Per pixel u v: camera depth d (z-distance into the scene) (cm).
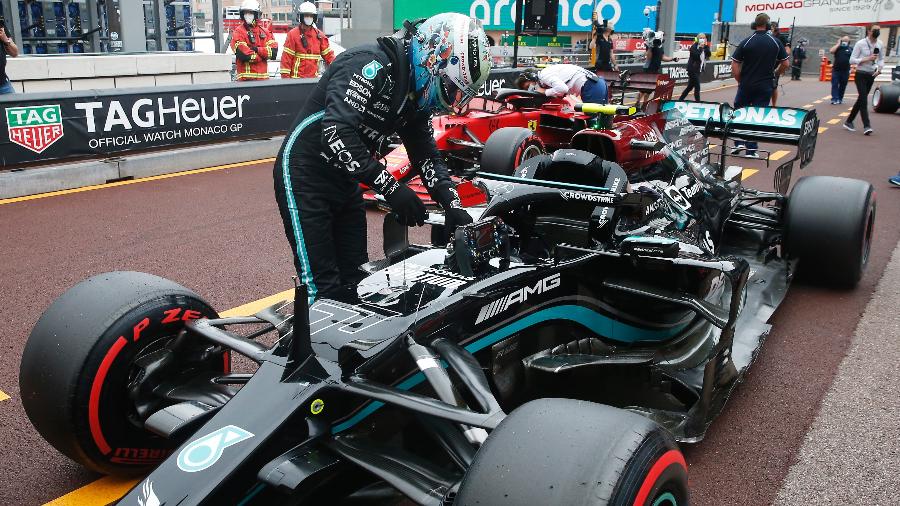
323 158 327
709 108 627
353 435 253
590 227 379
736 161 1091
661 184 464
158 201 802
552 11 1450
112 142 888
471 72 306
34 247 639
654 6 2892
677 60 2453
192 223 720
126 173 904
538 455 199
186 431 269
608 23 1788
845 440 365
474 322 294
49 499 314
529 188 381
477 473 200
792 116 594
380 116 318
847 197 532
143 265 595
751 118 611
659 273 393
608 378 386
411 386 274
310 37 1276
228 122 1009
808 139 612
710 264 343
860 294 555
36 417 296
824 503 317
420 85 314
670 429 325
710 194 521
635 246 346
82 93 851
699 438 323
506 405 326
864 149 1214
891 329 494
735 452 354
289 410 233
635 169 521
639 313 398
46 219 725
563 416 210
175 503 209
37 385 292
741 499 318
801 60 3116
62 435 293
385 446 244
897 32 4000
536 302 327
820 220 532
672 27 2522
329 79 318
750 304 474
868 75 1365
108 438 301
